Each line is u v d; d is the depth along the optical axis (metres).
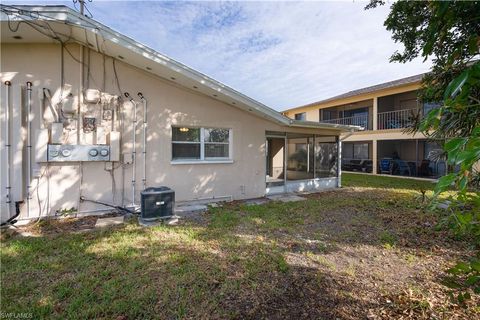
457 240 4.34
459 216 0.98
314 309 2.58
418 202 7.14
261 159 8.45
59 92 5.61
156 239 4.38
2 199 5.20
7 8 4.41
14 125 5.26
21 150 5.29
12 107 5.27
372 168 15.80
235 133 7.89
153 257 3.67
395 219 5.73
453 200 0.98
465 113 1.71
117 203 6.17
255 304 2.65
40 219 5.42
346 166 18.47
